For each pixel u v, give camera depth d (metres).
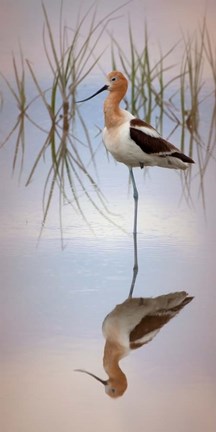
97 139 18.67
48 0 26.42
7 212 13.86
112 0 26.64
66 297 10.51
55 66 23.06
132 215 13.72
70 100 20.84
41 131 19.20
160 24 25.36
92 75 22.72
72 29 23.34
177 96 21.75
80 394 8.42
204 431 7.84
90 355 9.10
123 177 15.99
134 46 24.08
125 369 8.84
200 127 19.70
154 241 12.52
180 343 9.38
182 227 13.12
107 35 24.61
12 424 7.92
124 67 21.16
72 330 9.64
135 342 9.40
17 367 8.84
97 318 9.95
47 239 12.57
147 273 11.29
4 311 10.10
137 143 12.98
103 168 16.59
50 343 9.33
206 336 9.56
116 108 13.27
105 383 8.57
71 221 13.41
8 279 11.04
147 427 7.91
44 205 14.24
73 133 19.09
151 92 21.53
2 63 23.27
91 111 20.62
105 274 11.25
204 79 22.91
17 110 20.66
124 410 8.16
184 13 26.20
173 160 13.32
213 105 21.28
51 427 7.88
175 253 12.03
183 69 22.97
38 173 16.17
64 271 11.34
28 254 11.95
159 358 9.08
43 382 8.57
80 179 15.82
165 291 10.72
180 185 15.47
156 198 14.63
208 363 8.98
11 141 18.41
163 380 8.65
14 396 8.36
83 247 12.27
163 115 20.53
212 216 13.66
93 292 10.67
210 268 11.47
